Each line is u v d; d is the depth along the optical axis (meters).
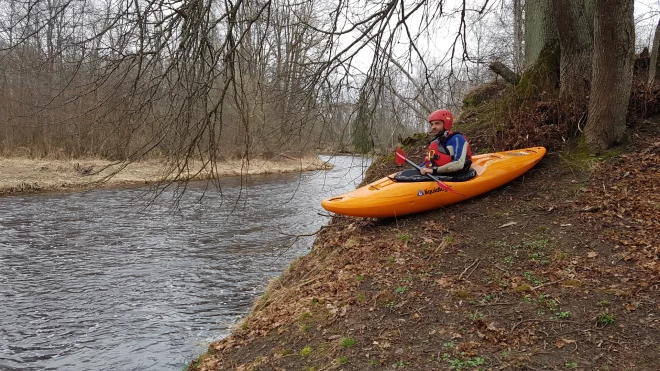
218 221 12.46
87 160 18.80
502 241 5.22
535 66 8.29
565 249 4.81
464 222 5.90
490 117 8.92
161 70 5.34
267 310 5.28
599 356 3.21
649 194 5.47
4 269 8.30
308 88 6.18
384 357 3.56
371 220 6.82
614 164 6.25
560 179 6.37
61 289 7.43
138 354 5.46
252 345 4.45
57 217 12.43
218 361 4.35
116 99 5.25
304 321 4.46
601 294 3.94
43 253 9.29
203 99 5.18
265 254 9.41
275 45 6.72
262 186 18.78
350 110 6.99
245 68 6.27
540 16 8.62
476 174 6.44
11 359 5.36
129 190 16.48
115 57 5.02
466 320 3.90
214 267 8.56
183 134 4.99
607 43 6.25
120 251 9.52
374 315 4.23
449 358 3.42
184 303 6.92
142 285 7.63
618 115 6.50
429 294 4.41
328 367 3.58
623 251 4.55
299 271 6.57
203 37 4.97
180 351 5.52
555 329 3.59
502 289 4.30
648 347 3.23
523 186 6.51
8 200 14.37
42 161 18.50
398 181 6.47
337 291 4.89
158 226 11.77
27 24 4.77
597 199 5.64
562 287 4.16
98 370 5.14
